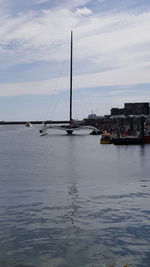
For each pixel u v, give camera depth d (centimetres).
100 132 14712
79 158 4981
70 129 14675
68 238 1394
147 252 1245
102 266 1134
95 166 3969
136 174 3284
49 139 11338
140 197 2208
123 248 1285
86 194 2311
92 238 1393
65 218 1692
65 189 2508
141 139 7819
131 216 1730
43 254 1229
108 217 1711
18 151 6494
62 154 5719
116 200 2117
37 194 2316
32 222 1622
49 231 1484
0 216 1733
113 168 3766
